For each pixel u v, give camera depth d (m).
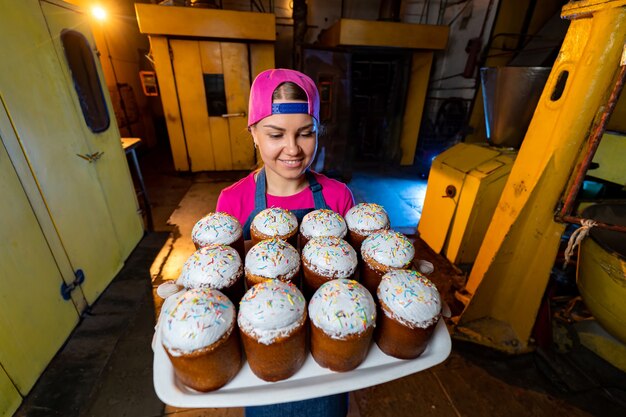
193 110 4.91
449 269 2.72
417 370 0.77
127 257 2.86
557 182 1.47
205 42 4.46
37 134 1.77
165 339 0.68
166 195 4.45
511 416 1.58
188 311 0.69
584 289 1.65
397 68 5.16
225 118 5.07
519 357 1.86
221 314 0.71
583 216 1.57
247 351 0.73
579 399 1.65
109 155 2.60
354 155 5.93
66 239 2.00
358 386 0.72
